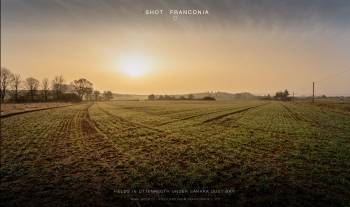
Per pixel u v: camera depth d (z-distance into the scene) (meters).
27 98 109.62
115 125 27.42
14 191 8.45
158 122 30.22
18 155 13.59
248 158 12.41
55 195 8.12
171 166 11.21
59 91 129.88
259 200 7.52
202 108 65.19
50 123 29.64
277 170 10.33
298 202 7.34
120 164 11.62
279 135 19.52
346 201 7.32
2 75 97.25
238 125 26.50
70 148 15.37
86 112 50.09
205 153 13.64
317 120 31.53
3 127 25.89
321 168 10.48
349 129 22.83
